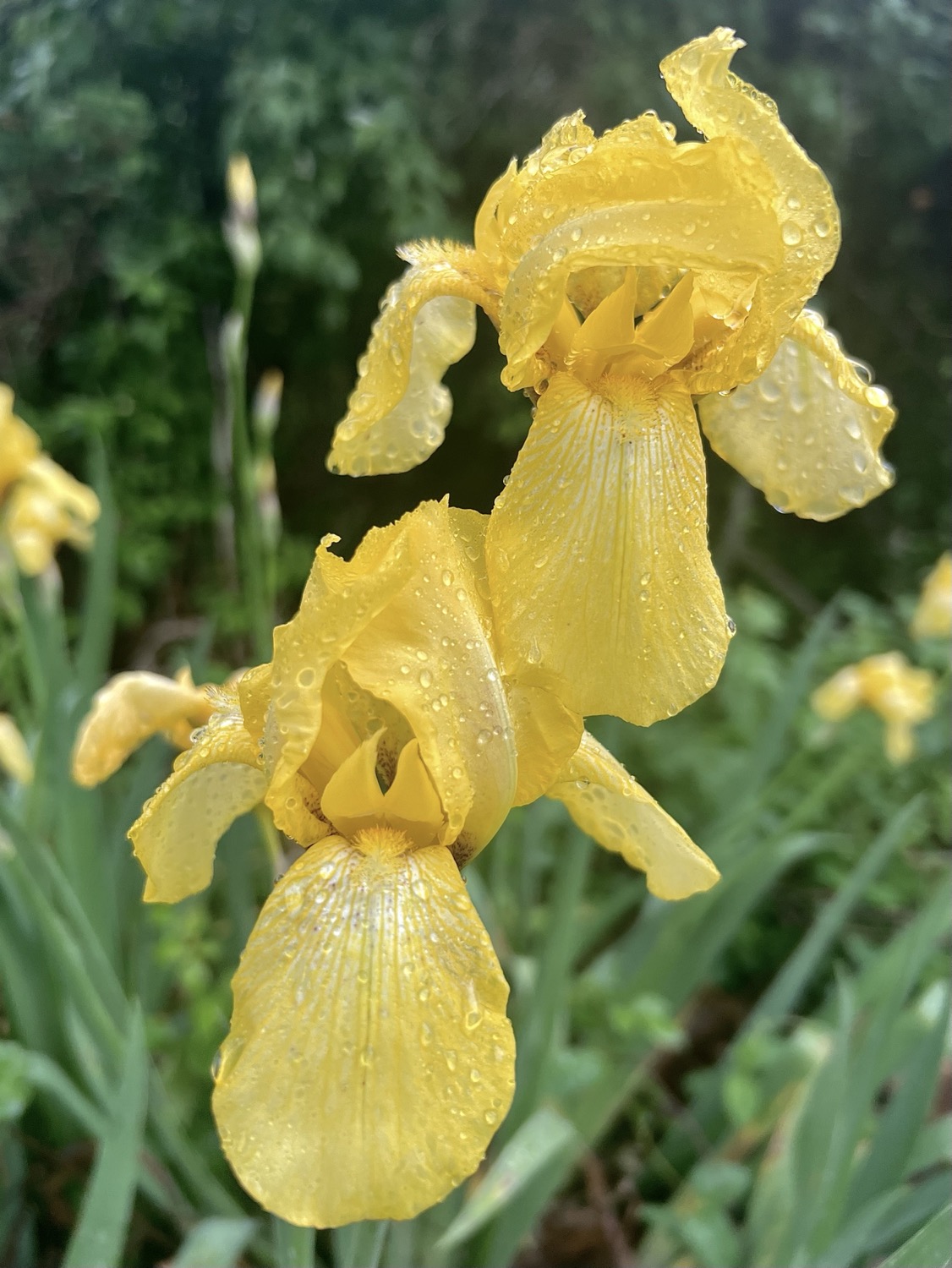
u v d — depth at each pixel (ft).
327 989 0.57
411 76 3.23
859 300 3.87
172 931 1.43
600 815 0.80
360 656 0.62
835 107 3.49
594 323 0.67
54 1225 1.32
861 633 2.71
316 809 0.67
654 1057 1.65
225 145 3.22
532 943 1.69
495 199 0.72
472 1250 1.26
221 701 0.82
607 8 3.27
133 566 3.22
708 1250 1.17
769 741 1.65
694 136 2.79
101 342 3.37
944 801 2.23
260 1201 0.52
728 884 1.54
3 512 1.57
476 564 0.66
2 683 1.85
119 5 3.20
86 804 1.40
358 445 0.83
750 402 0.79
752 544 3.62
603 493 0.63
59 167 3.33
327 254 3.20
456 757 0.63
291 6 3.14
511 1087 0.56
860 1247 1.04
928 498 3.86
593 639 0.61
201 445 3.50
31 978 1.30
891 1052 1.38
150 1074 1.20
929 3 3.57
